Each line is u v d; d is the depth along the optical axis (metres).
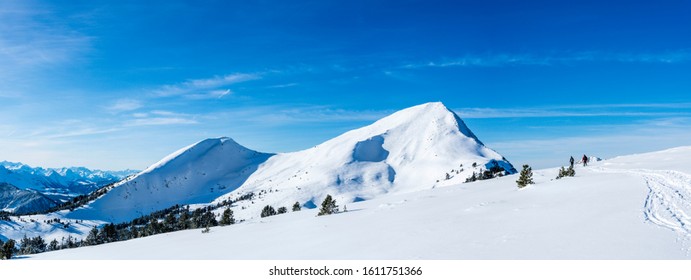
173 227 90.56
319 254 19.73
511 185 44.28
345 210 44.16
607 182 31.48
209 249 26.00
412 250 17.48
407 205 38.41
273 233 30.88
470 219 23.61
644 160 55.44
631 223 16.58
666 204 19.97
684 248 12.68
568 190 30.22
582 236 15.48
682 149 65.19
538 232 17.20
